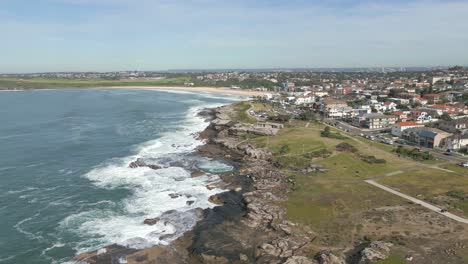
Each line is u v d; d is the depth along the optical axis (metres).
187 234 63.19
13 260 55.66
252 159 110.00
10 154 110.88
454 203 71.38
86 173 94.81
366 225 63.22
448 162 99.94
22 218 69.12
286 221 64.81
